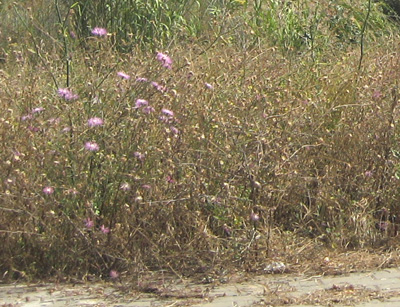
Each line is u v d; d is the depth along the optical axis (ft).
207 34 35.53
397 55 30.14
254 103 22.63
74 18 38.29
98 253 19.06
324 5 41.47
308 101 24.02
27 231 19.03
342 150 23.22
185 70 24.31
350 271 20.08
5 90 23.85
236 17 38.47
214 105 22.79
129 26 37.68
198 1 40.96
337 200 22.31
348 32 40.42
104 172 19.83
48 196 19.24
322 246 21.53
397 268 20.35
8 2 39.01
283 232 21.57
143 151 20.20
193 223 20.04
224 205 20.22
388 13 48.16
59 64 28.76
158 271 19.44
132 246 19.54
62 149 20.15
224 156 20.89
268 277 19.58
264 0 41.42
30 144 20.11
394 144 23.56
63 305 17.65
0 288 18.67
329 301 18.01
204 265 19.65
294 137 22.35
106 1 38.11
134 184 19.70
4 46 36.94
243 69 26.35
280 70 28.07
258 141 20.84
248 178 20.84
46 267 19.35
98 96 21.89
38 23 36.70
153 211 19.80
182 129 20.95
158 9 38.37
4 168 19.49
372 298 18.22
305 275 19.79
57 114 21.29
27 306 17.57
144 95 21.30
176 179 20.38
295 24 39.04
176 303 17.84
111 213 19.71
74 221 19.31
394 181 22.98
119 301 17.94
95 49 32.30
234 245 20.03
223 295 18.29
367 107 24.27
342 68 30.19
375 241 21.91
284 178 21.62
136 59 25.32
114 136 20.30
